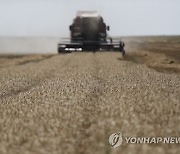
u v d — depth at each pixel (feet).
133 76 109.40
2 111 63.67
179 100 68.18
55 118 54.60
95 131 46.98
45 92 80.64
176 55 226.99
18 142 44.39
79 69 131.44
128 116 51.67
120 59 177.99
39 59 219.41
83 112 59.98
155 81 97.81
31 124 51.55
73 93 77.56
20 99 74.33
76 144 43.91
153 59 185.88
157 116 52.85
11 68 151.33
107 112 54.75
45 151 40.60
